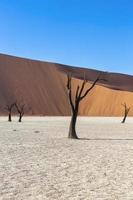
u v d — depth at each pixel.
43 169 16.28
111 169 16.53
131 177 14.74
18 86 162.12
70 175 15.01
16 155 20.61
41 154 21.28
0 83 159.00
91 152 22.70
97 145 26.94
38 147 24.88
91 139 32.28
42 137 32.84
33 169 16.23
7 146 25.09
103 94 171.12
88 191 12.29
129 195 11.83
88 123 70.94
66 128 48.06
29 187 12.69
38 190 12.28
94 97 170.75
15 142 27.94
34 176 14.64
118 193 12.08
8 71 168.62
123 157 20.48
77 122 76.50
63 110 162.75
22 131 40.38
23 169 16.16
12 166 16.88
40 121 75.81
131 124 67.88
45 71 181.00
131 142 29.70
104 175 15.10
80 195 11.73
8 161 18.34
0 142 27.78
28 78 170.12
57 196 11.55
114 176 14.91
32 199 11.12
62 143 27.92
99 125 61.75
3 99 150.12
